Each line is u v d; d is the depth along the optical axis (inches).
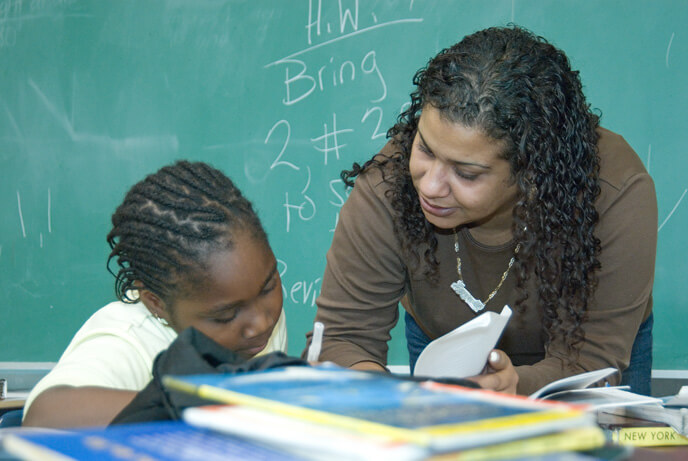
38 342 97.5
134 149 96.9
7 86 98.0
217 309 35.9
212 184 38.3
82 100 97.3
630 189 44.8
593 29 89.7
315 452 14.1
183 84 96.3
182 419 19.8
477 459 13.9
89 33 97.0
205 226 35.6
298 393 17.1
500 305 50.3
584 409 18.1
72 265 97.3
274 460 14.2
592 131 44.3
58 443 15.5
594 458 16.1
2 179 98.3
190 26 96.0
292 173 95.3
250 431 14.9
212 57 95.9
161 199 36.8
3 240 98.1
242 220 37.2
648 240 45.1
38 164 97.7
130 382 33.4
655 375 88.7
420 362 39.2
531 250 45.3
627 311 45.9
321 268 94.9
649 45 89.0
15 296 97.9
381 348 52.4
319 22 94.5
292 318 95.3
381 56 93.6
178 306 36.5
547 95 39.9
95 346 34.6
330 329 51.0
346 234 50.1
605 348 46.2
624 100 89.6
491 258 48.1
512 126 38.3
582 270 44.1
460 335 38.2
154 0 96.3
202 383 17.8
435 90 38.9
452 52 40.7
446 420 14.8
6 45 98.0
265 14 95.2
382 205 48.6
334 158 94.6
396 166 47.8
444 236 48.7
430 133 39.4
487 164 39.1
